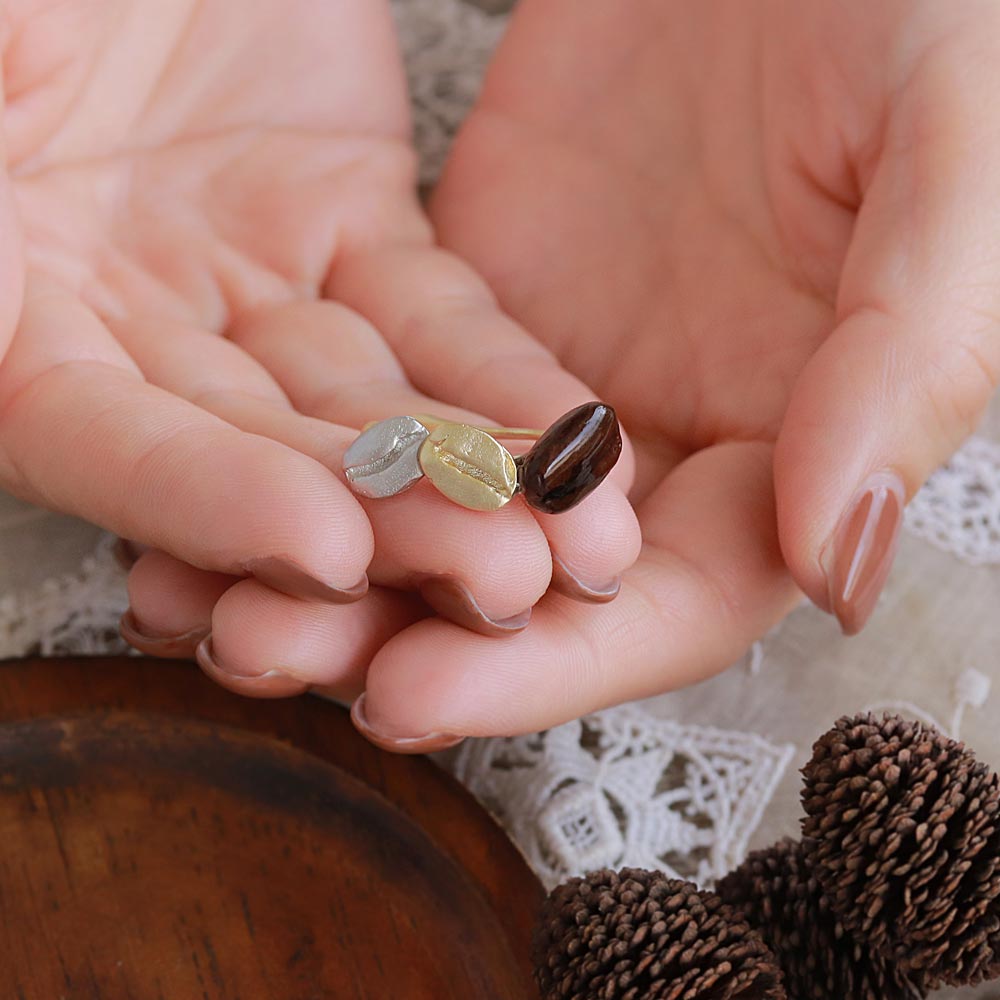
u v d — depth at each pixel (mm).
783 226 384
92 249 404
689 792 365
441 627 326
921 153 354
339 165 425
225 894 342
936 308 346
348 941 339
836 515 340
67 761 351
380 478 322
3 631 380
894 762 317
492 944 335
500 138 435
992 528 404
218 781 351
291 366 378
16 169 402
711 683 381
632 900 315
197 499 319
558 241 415
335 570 314
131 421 332
